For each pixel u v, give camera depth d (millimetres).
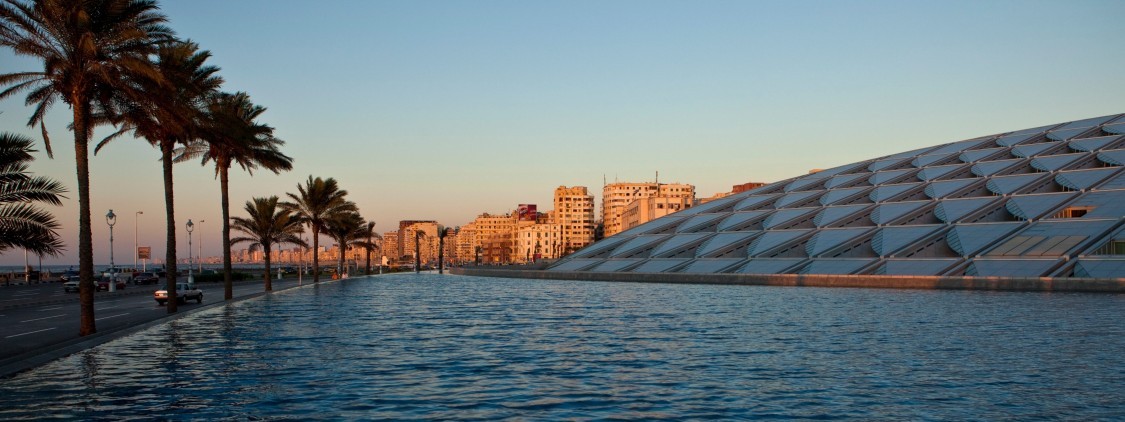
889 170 99688
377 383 21297
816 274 74125
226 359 25797
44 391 20047
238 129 52094
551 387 20703
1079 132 91812
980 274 65812
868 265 74062
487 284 102188
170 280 46188
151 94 35938
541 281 105500
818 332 33469
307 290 84375
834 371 23000
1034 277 62188
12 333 33406
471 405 18469
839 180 102000
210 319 42219
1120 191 73312
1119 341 29469
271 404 18531
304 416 17359
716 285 79000
